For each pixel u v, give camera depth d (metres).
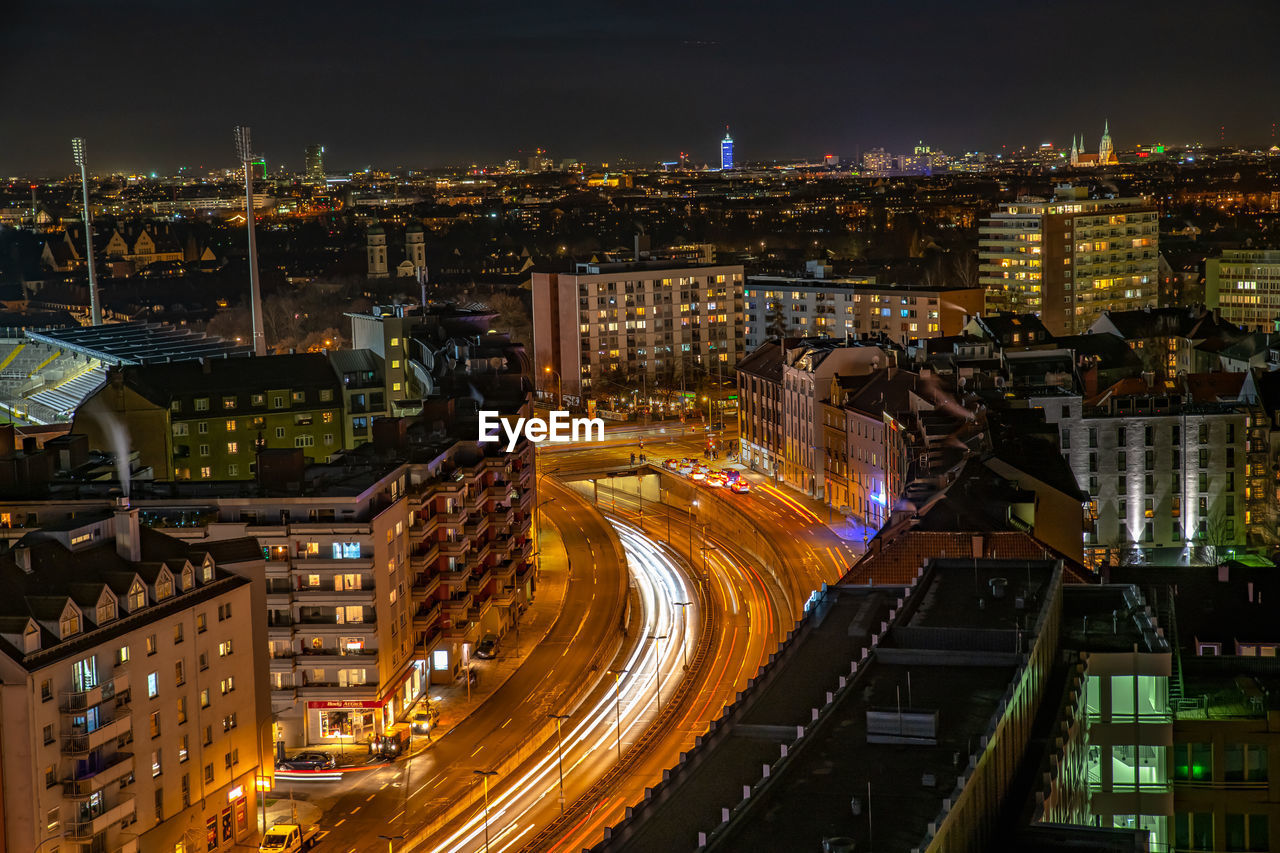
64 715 118.44
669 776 89.50
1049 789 86.19
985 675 99.50
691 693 174.62
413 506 175.75
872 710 88.44
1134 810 100.50
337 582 161.25
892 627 108.62
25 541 131.00
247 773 140.62
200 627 134.25
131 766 123.62
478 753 158.75
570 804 142.25
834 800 79.88
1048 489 160.62
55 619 118.94
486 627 196.75
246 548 145.00
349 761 158.00
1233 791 98.75
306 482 167.75
